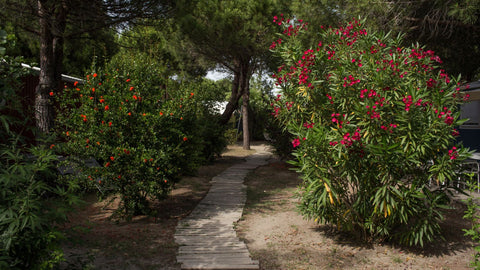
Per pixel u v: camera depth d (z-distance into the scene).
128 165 6.14
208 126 13.33
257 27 11.37
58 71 8.02
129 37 9.20
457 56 10.88
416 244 5.18
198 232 5.80
